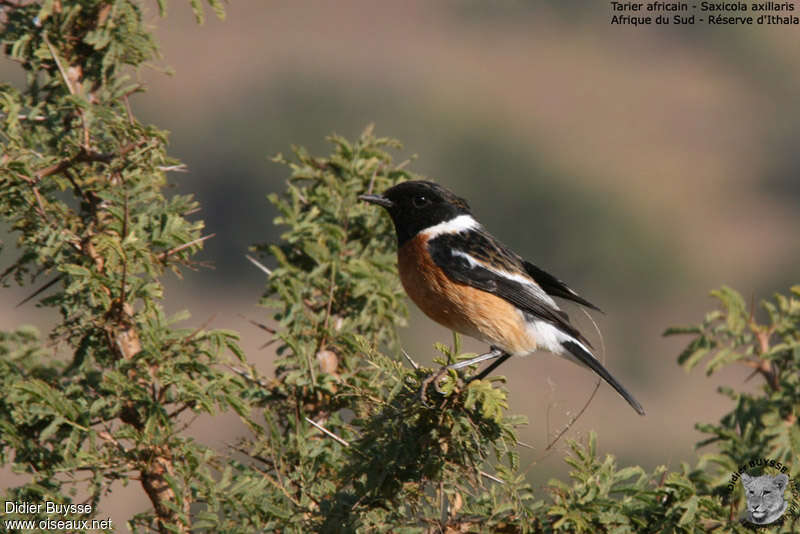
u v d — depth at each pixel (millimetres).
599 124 61188
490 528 7391
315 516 7707
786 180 58062
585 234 48625
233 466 8227
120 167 8312
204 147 52312
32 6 8922
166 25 63094
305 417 8352
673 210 52219
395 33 71562
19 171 7996
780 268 49281
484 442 7715
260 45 64062
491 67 66812
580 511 7195
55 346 8211
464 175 52406
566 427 7648
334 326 9500
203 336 7996
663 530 7152
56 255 8086
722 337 9602
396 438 7648
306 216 9938
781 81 68500
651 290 47469
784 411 9062
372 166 10656
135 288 8062
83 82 8984
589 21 76062
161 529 7789
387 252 11523
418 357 26281
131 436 7688
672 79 67875
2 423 7555
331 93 59031
